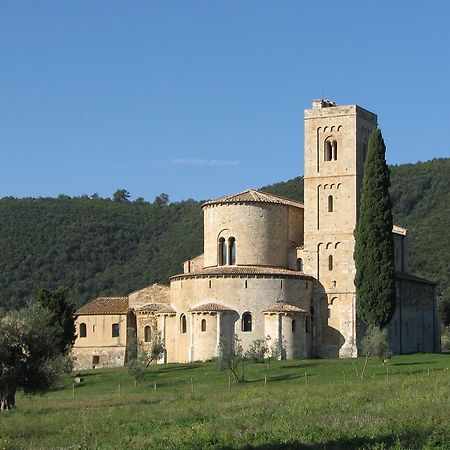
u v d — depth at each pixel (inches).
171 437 2030.0
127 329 5408.5
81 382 4190.5
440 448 1739.7
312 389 3272.6
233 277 4670.3
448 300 7175.2
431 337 5570.9
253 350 4372.5
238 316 4645.7
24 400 3511.3
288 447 1838.1
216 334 4606.3
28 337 3117.6
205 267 5029.5
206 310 4616.1
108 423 2443.4
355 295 4803.2
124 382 4109.3
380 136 4626.0
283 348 4596.5
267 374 4035.4
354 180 4894.2
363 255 4564.5
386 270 4525.1
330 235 4901.6
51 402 3336.6
